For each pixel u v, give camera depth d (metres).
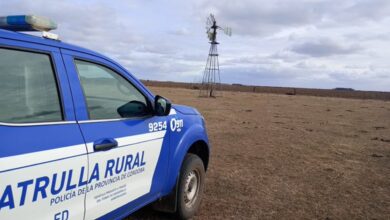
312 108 29.38
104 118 3.63
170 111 4.75
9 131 2.71
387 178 8.12
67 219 3.09
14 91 2.87
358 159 10.07
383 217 5.82
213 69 49.72
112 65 3.90
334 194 6.84
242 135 13.47
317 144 12.21
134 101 4.12
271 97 47.12
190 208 5.25
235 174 7.89
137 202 4.05
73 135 3.16
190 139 5.05
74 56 3.44
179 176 4.95
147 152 4.11
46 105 3.07
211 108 25.55
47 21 3.25
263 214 5.70
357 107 32.69
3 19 3.13
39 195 2.81
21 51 2.98
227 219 5.42
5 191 2.57
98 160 3.37
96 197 3.39
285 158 9.77
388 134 15.43
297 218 5.61
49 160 2.88
